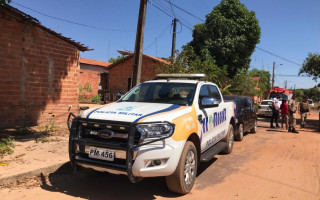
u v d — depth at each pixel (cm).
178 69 1340
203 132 471
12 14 782
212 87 595
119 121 355
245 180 487
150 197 392
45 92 892
